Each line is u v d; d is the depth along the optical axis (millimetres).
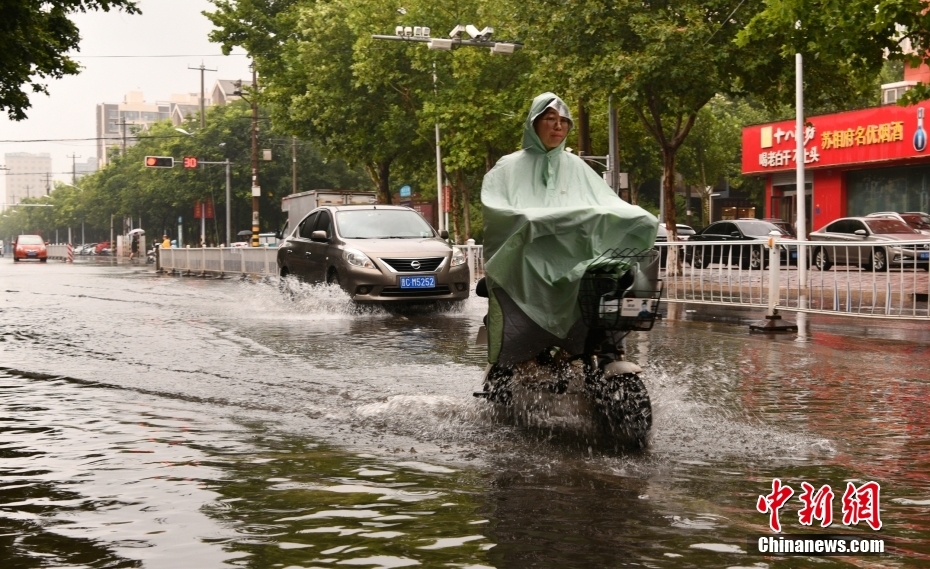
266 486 4273
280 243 18141
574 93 23688
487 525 3637
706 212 59969
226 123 73188
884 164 36000
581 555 3275
